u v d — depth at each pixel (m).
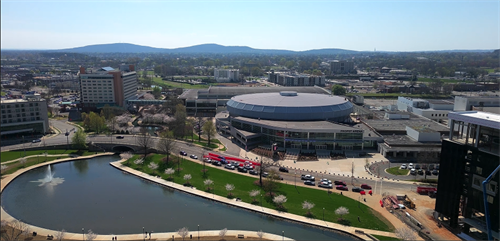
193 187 168.62
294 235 126.31
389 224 131.50
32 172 193.50
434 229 125.25
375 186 165.88
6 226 129.62
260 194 158.62
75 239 123.06
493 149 111.19
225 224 134.50
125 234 127.19
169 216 141.00
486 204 108.12
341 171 186.38
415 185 167.00
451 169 124.69
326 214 139.12
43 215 141.25
